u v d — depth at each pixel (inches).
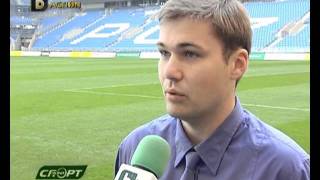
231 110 73.2
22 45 2111.2
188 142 74.0
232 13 67.9
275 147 71.6
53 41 1991.9
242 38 69.1
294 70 889.5
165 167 72.2
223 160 72.2
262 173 70.4
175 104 68.2
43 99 560.1
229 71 69.9
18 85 705.0
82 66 1106.7
